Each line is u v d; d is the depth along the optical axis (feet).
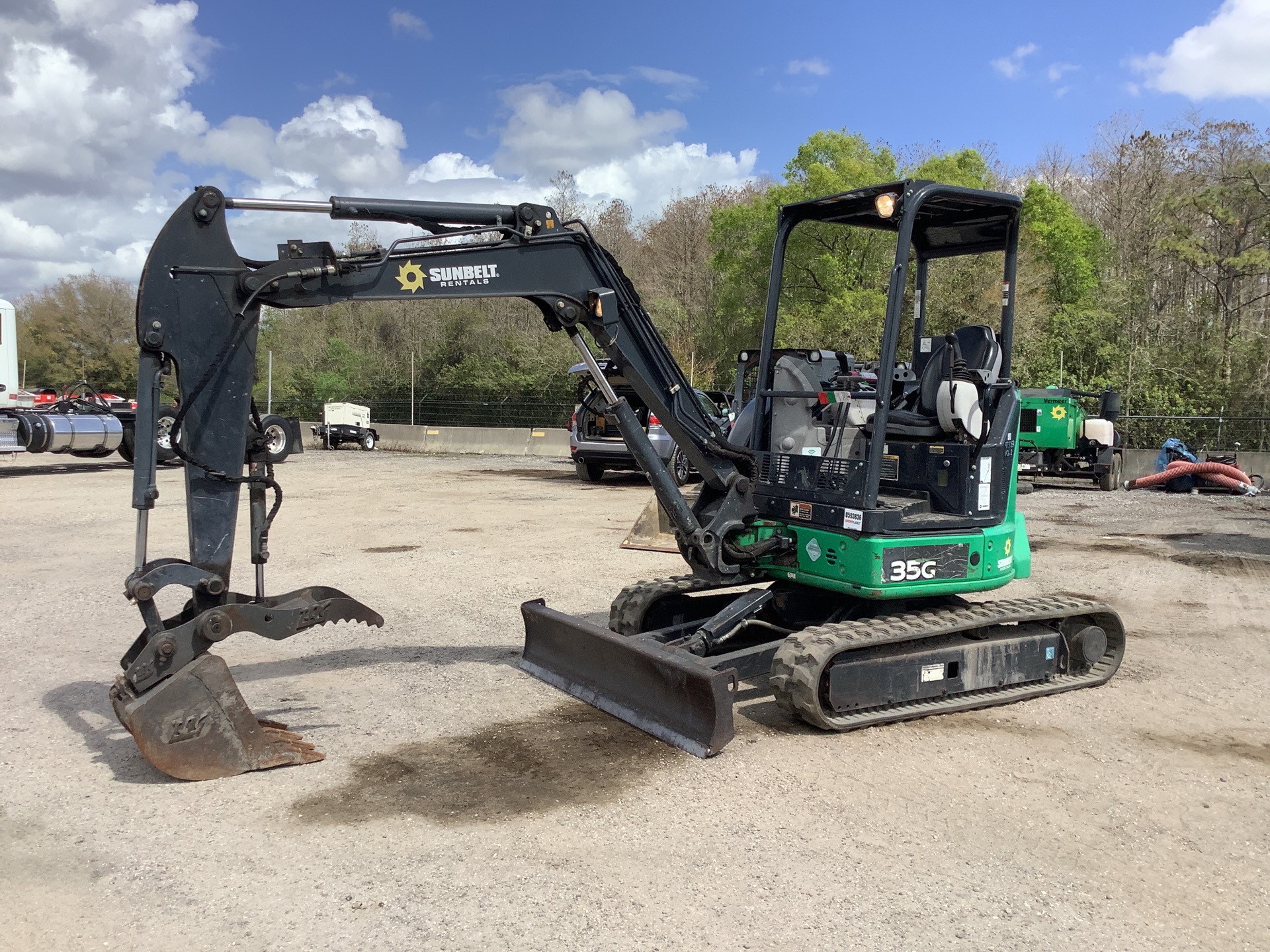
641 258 143.33
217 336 14.60
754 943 10.20
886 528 17.51
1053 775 15.26
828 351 21.03
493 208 16.48
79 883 11.31
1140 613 27.04
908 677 17.62
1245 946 10.39
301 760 15.08
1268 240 94.68
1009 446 19.47
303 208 15.03
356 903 10.91
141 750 13.91
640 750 15.97
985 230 20.27
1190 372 91.45
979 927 10.64
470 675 20.13
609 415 17.99
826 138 91.04
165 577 14.20
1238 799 14.42
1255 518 47.42
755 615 20.71
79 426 61.41
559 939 10.21
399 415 116.78
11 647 21.67
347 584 29.22
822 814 13.61
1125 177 120.98
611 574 30.96
